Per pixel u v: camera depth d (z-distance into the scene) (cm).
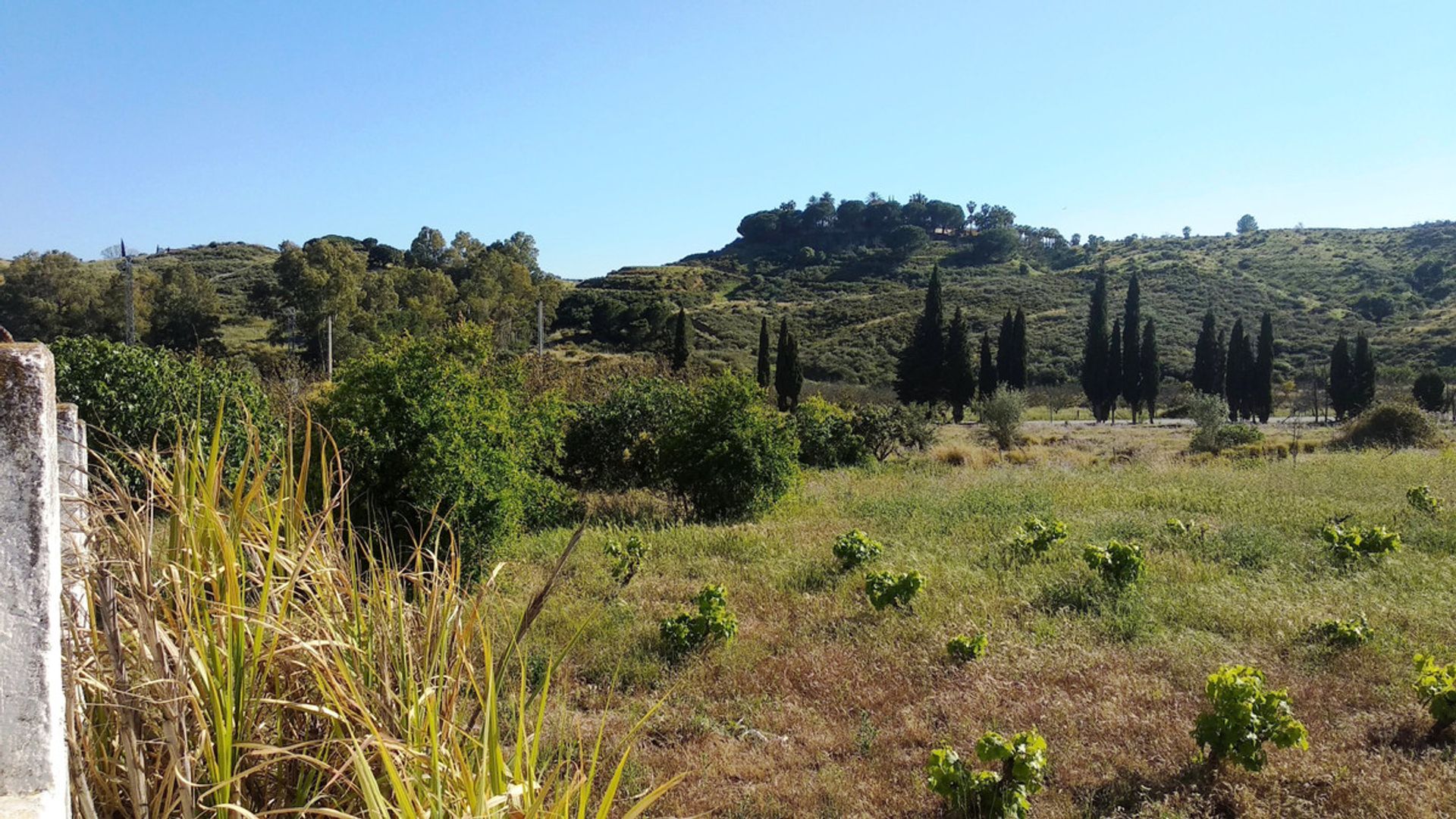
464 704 266
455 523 823
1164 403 5384
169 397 897
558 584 819
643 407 1683
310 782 230
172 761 195
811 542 1039
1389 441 2428
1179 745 480
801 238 12888
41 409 167
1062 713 526
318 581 251
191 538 230
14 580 165
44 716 167
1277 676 580
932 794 436
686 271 10994
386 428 821
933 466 2045
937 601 764
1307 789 433
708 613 666
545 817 220
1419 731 491
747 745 508
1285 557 908
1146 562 866
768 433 1353
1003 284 9094
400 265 6575
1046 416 5156
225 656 220
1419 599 746
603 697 571
